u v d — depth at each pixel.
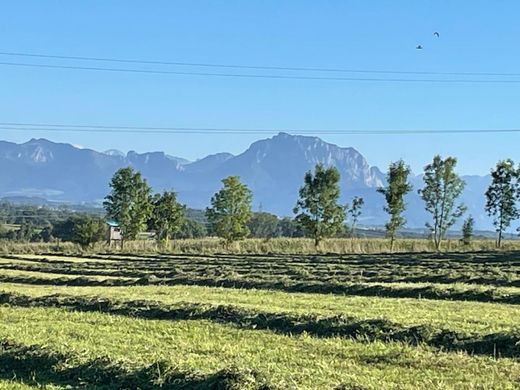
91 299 23.64
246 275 34.41
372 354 14.31
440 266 38.38
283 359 13.95
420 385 11.73
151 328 18.28
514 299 22.75
